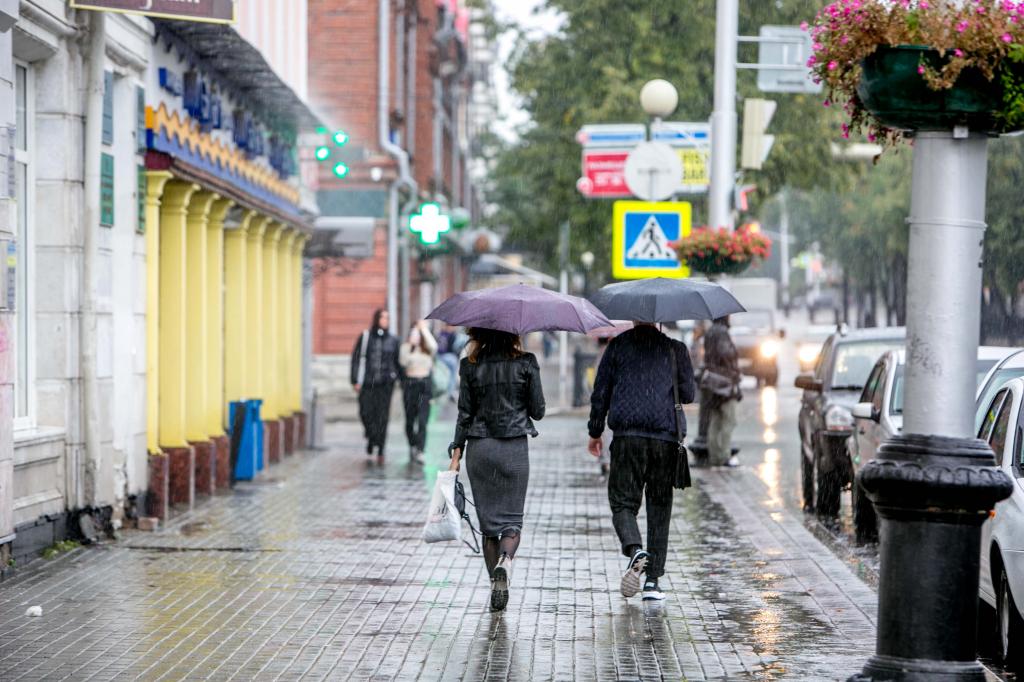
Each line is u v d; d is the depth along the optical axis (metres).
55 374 33.31
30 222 32.91
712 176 57.59
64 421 33.34
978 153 18.53
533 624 24.94
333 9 105.06
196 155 43.22
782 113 94.25
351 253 68.38
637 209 55.09
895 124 18.58
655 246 55.09
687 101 94.25
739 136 94.31
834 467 40.62
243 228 51.72
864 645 23.33
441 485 26.86
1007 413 25.56
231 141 49.06
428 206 65.81
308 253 68.31
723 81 57.34
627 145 61.41
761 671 21.53
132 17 36.50
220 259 47.19
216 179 44.00
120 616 25.38
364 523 37.88
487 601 27.05
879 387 36.50
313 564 31.14
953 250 18.42
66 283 33.22
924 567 18.12
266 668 21.56
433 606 26.50
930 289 18.44
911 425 18.45
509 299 26.53
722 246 54.69
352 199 97.12
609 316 27.19
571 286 155.75
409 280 109.75
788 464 55.59
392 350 57.19
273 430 56.09
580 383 87.19
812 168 95.56
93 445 33.72
